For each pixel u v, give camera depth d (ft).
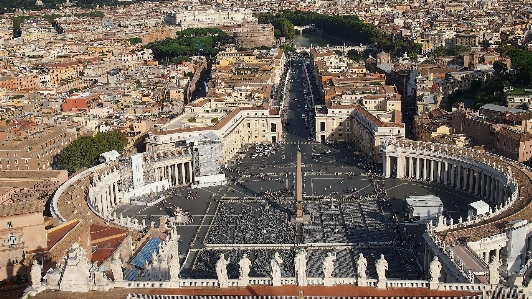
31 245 553.64
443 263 589.32
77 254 434.71
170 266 449.89
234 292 430.61
